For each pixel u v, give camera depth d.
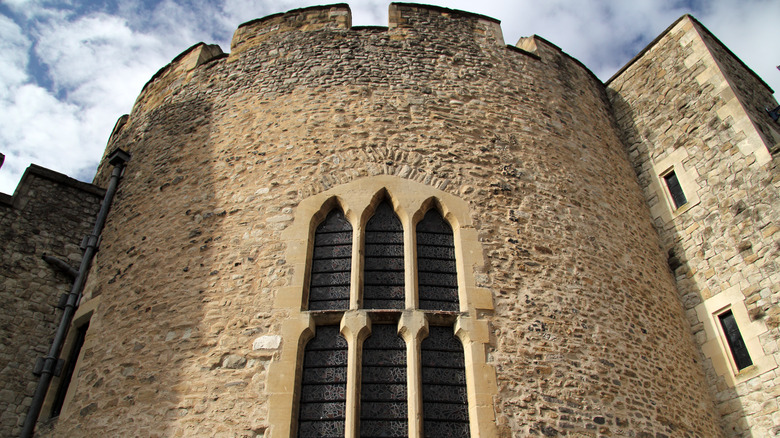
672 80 10.18
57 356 7.60
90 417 6.34
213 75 9.70
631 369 6.69
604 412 6.13
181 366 6.27
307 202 7.43
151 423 5.95
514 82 9.48
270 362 6.10
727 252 8.26
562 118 9.40
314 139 8.12
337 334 6.43
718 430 7.22
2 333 7.73
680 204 9.24
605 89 11.38
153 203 8.29
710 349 7.88
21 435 6.90
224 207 7.64
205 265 7.09
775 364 7.16
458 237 7.18
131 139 9.97
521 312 6.64
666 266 8.82
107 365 6.71
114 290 7.55
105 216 8.91
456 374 6.21
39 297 8.20
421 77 9.05
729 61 10.43
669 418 6.57
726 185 8.66
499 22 10.34
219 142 8.55
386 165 7.79
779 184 8.02
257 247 7.08
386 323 6.53
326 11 10.01
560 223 7.75
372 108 8.47
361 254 6.98
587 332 6.72
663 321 7.72
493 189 7.78
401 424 5.86
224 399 5.91
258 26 10.15
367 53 9.33
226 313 6.57
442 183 7.69
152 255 7.56
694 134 9.42
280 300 6.56
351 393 5.88
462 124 8.50
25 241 8.55
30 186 9.04
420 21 9.95
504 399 5.93
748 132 8.72
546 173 8.33
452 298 6.79
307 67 9.20
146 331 6.76
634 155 10.24
